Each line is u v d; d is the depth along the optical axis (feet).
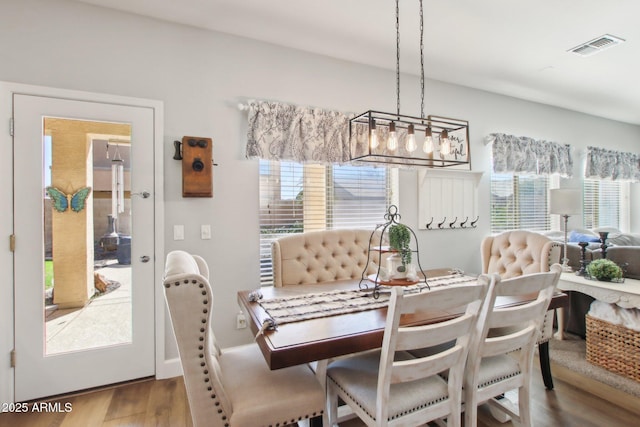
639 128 17.92
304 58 9.55
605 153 16.05
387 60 10.16
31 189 6.88
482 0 7.27
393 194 11.19
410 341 3.89
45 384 6.89
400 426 4.07
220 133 8.53
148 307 7.72
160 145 7.89
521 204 13.98
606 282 8.39
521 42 9.11
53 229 7.10
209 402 3.87
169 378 7.76
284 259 7.97
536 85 12.23
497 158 12.71
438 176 11.64
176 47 8.11
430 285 6.72
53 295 7.06
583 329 9.57
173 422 6.14
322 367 5.01
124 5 7.41
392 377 3.93
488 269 9.47
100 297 7.41
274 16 7.85
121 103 7.57
